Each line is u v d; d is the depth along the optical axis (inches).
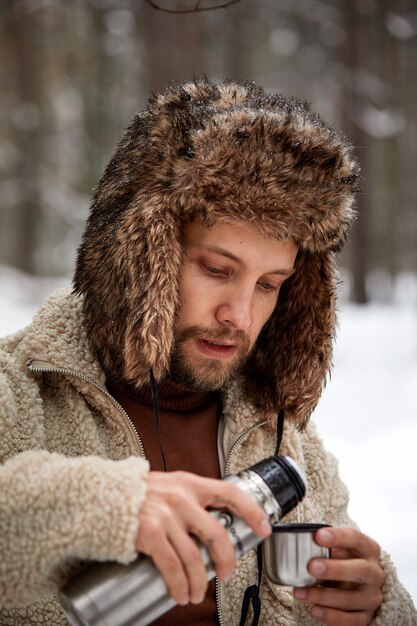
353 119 542.6
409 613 51.1
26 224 624.4
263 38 678.5
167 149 48.5
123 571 36.6
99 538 36.1
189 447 54.4
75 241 666.8
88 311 50.1
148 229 47.4
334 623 45.8
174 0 438.0
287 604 54.1
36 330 51.5
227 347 50.1
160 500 37.1
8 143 602.5
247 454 56.9
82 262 50.7
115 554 35.9
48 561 37.1
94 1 581.6
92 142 661.9
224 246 48.0
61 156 704.4
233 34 585.9
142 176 49.3
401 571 103.9
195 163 47.1
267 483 39.3
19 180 604.4
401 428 203.8
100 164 648.4
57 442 50.2
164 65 448.5
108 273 48.8
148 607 36.5
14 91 631.8
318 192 48.8
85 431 50.4
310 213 49.0
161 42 450.9
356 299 572.4
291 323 56.6
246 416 56.0
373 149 709.3
